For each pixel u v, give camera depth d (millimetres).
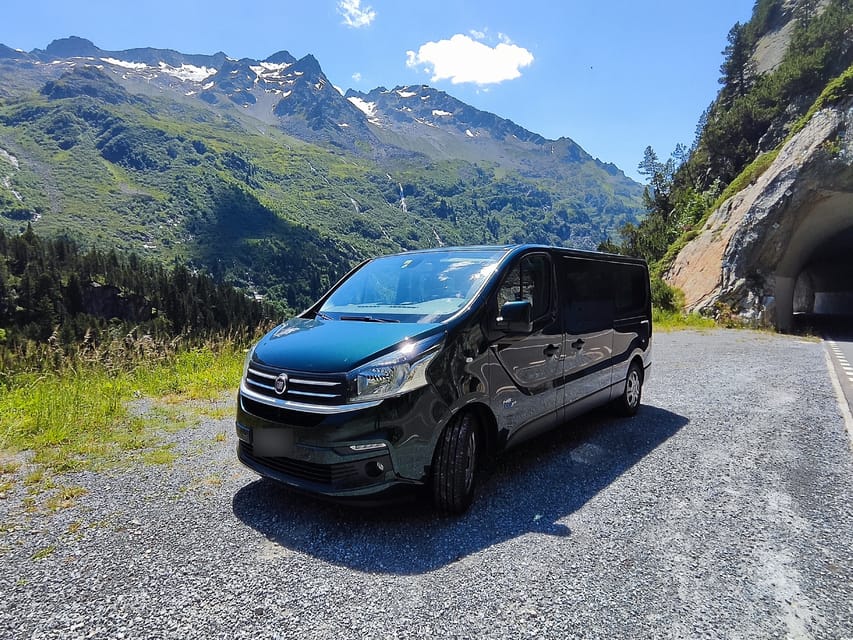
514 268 4602
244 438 3904
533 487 4363
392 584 2883
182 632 2441
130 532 3477
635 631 2490
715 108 74938
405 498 3547
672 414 7062
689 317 27375
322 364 3553
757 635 2473
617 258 6492
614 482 4508
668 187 64625
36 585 2824
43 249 119312
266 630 2465
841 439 5906
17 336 9070
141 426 5953
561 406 5129
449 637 2428
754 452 5387
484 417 4137
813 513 3922
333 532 3510
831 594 2846
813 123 26656
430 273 4758
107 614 2576
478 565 3094
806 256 32844
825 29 51688
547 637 2434
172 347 10086
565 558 3193
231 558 3150
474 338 3967
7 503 3906
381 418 3363
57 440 5316
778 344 17984
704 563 3162
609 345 6117
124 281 108562
